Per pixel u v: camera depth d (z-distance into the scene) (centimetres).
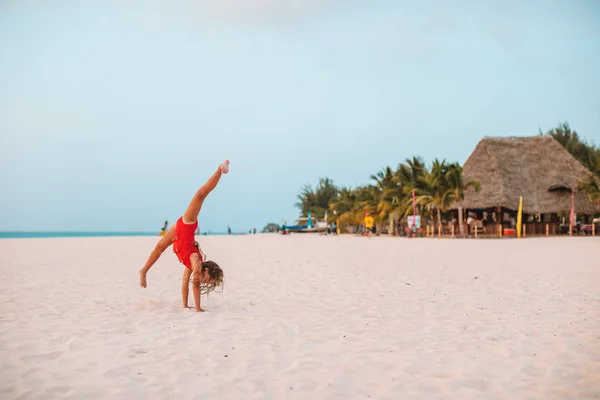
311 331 596
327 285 990
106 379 418
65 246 2462
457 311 716
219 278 718
